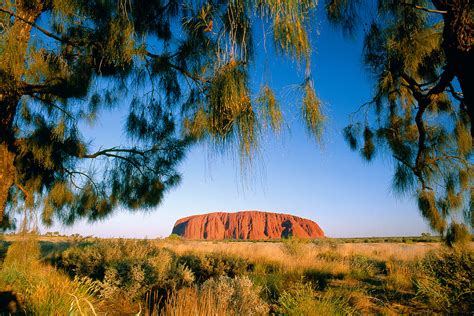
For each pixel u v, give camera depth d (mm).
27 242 3955
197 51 2375
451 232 3445
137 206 4691
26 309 3764
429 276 5035
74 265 7309
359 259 10531
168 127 4215
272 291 5891
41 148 3744
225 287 4473
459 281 4398
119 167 4598
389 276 7465
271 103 1572
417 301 4957
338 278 7812
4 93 3113
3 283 4336
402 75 2961
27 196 3934
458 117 3367
